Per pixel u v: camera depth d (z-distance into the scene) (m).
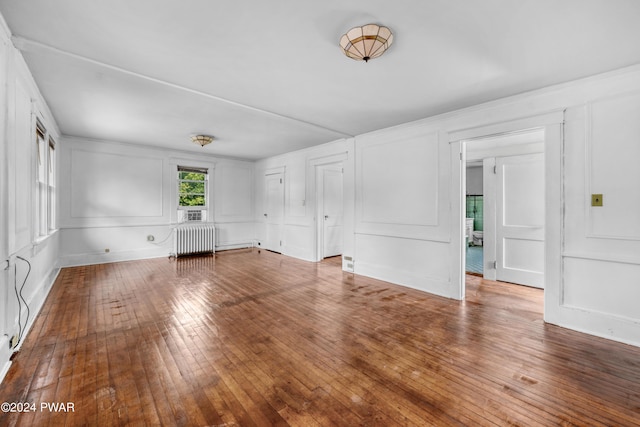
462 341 2.48
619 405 1.68
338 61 2.44
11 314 2.21
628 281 2.48
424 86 2.91
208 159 6.90
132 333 2.59
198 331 2.64
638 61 2.37
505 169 4.36
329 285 4.18
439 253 3.79
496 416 1.59
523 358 2.21
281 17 1.87
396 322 2.87
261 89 3.02
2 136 2.02
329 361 2.16
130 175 5.79
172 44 2.18
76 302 3.37
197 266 5.34
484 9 1.77
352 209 4.96
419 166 3.99
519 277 4.24
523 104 3.05
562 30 1.97
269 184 7.22
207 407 1.66
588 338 2.54
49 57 2.37
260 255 6.56
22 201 2.58
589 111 2.65
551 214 2.87
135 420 1.55
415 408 1.66
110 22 1.92
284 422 1.55
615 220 2.54
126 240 5.77
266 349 2.33
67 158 5.10
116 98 3.29
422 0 1.70
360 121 4.09
